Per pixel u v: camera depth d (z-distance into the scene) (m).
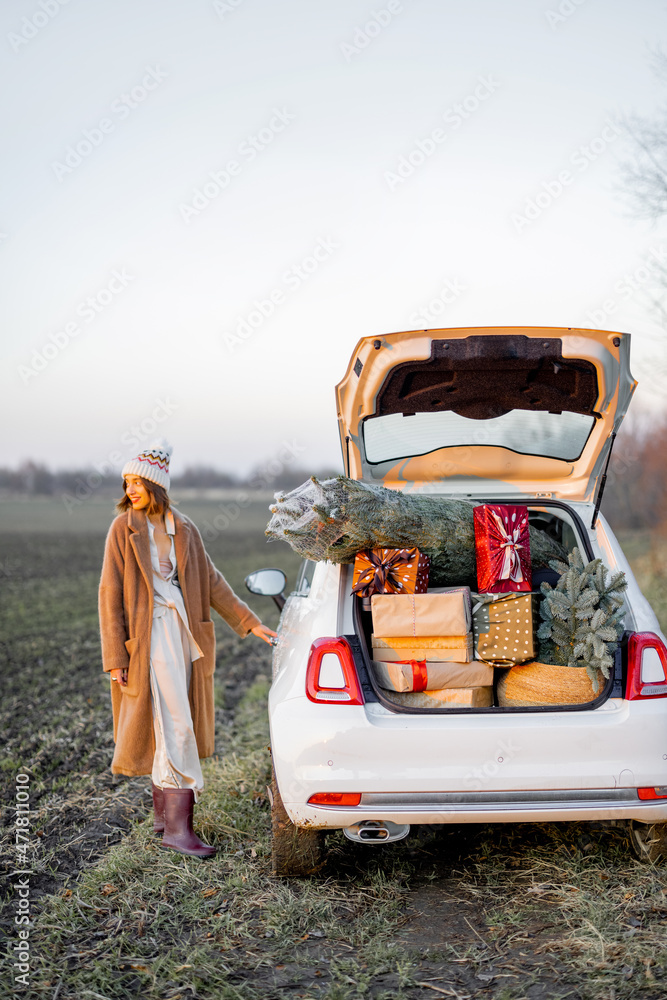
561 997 2.49
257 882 3.42
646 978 2.55
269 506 3.37
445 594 3.30
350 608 3.43
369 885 3.38
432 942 2.89
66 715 6.86
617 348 3.64
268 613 14.02
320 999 2.56
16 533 44.56
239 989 2.62
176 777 3.77
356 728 3.05
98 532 45.59
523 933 2.91
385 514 3.31
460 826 4.01
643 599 3.46
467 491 4.20
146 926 3.09
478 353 3.64
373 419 4.04
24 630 12.42
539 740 3.01
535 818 3.01
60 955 2.88
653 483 21.39
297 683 3.22
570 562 3.44
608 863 3.41
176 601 3.90
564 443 4.07
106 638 3.80
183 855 3.72
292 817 3.12
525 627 3.30
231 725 6.36
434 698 3.29
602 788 3.00
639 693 3.09
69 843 3.99
